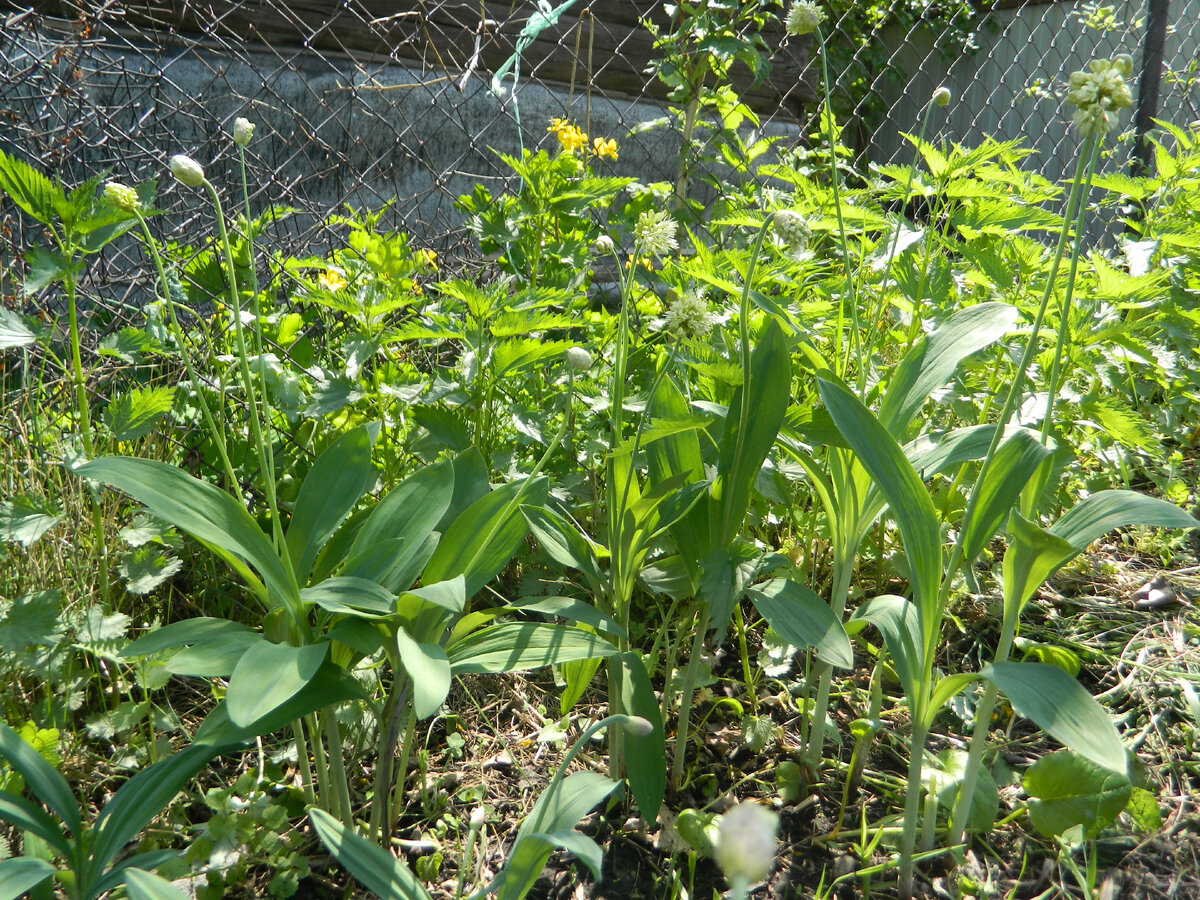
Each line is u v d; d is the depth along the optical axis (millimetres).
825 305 1884
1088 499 1307
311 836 1449
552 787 1099
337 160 3455
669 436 1525
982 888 1376
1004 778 1595
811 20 1567
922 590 1235
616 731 1515
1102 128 1142
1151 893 1371
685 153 3045
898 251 2008
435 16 3826
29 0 2623
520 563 1930
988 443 1356
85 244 1422
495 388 2004
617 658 1440
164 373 2092
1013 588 1282
